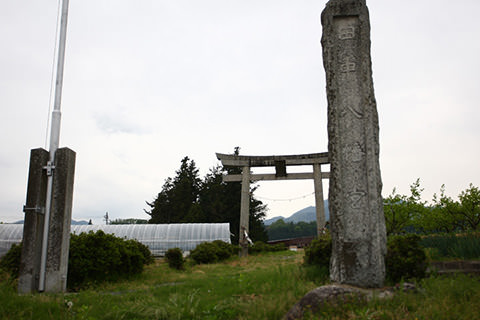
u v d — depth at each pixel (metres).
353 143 7.93
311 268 8.78
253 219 43.28
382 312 5.21
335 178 7.90
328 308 5.57
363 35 8.23
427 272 7.45
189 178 48.44
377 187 7.79
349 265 7.47
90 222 42.91
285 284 7.48
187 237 27.22
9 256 10.17
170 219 45.59
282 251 27.00
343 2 8.43
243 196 25.34
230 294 7.51
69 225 9.34
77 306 6.71
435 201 20.97
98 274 10.61
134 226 28.00
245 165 25.70
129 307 6.44
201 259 19.23
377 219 7.52
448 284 6.04
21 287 8.58
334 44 8.37
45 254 8.85
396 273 7.32
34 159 9.23
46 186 9.31
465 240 9.15
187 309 6.21
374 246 7.39
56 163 9.32
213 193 44.50
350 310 5.55
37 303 6.31
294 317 5.48
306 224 79.94
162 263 17.86
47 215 9.02
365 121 7.92
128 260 11.42
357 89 8.10
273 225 80.88
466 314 4.89
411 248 7.43
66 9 10.34
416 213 20.86
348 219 7.69
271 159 25.59
